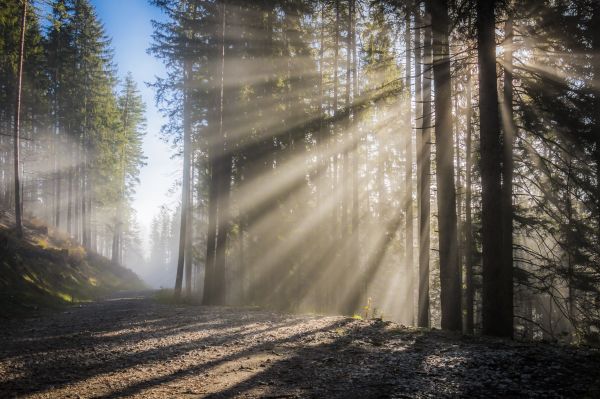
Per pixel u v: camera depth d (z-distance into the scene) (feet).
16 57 101.55
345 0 61.36
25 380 20.57
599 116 37.76
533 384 16.63
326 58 66.59
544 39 38.09
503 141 39.70
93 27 128.16
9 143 119.14
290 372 20.68
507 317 28.99
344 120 56.70
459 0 32.65
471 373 18.69
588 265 40.55
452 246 33.17
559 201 44.09
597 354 20.67
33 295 57.67
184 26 65.21
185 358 24.76
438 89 34.22
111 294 99.55
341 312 58.18
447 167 33.58
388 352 23.99
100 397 17.72
